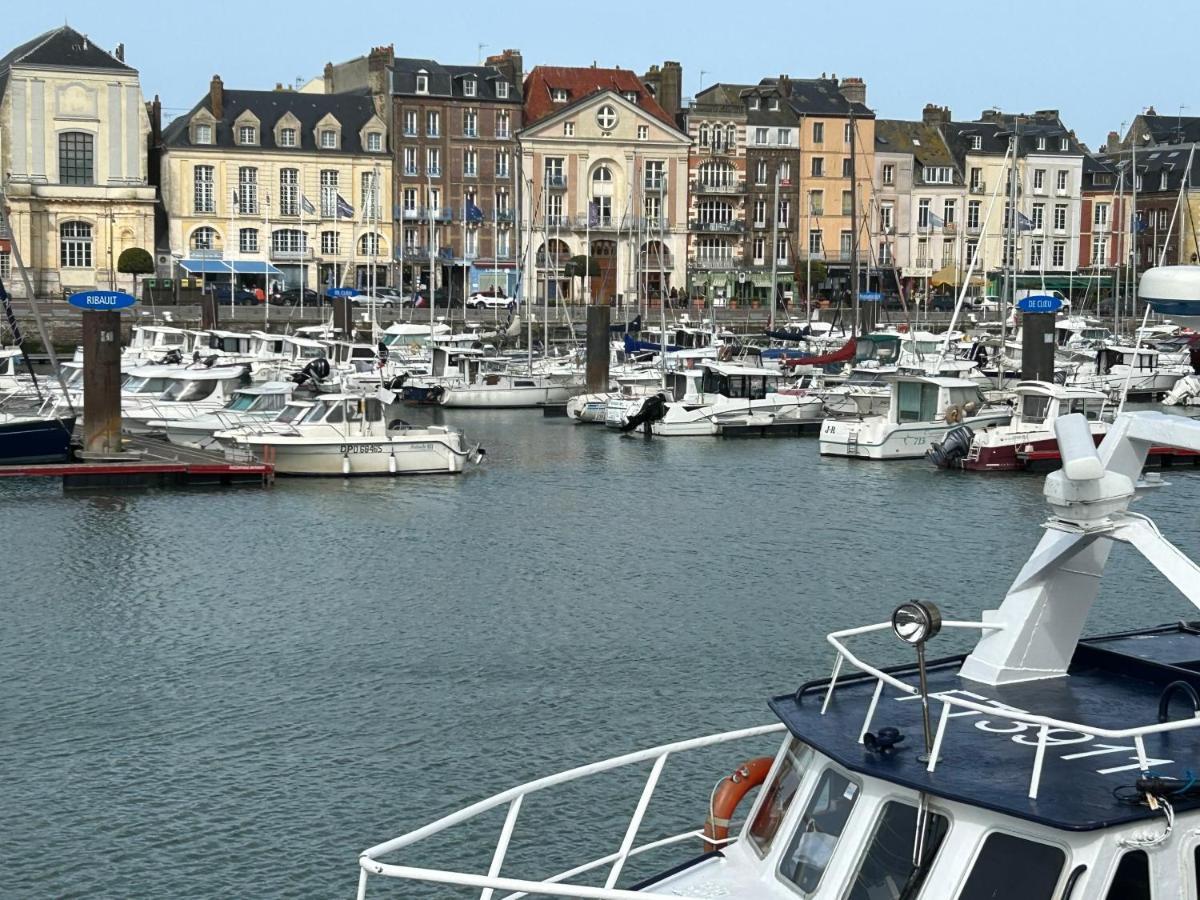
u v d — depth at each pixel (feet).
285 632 96.94
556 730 77.15
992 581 111.75
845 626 97.66
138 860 62.23
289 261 387.96
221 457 167.32
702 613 101.40
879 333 274.57
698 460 183.73
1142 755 32.83
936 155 441.68
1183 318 35.29
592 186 411.54
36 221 360.69
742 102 427.74
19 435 159.53
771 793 39.45
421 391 247.70
